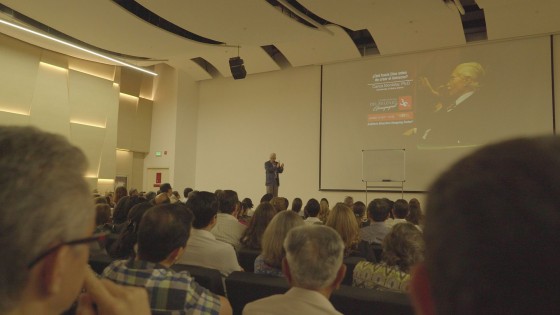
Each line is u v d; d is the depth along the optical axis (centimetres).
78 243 45
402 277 178
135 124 1110
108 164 1016
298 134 1011
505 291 25
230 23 723
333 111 966
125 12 691
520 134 31
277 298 120
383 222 324
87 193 47
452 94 852
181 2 655
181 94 1123
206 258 213
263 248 199
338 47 893
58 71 937
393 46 865
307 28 747
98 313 62
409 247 181
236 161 1088
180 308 126
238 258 269
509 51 809
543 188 25
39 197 41
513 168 27
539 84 782
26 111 872
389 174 876
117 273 131
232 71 804
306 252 121
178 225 144
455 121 845
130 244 198
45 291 42
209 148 1131
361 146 930
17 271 40
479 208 26
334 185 951
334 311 116
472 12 846
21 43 867
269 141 1047
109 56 870
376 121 920
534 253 24
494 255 25
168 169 1107
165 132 1123
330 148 962
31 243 40
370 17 688
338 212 279
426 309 30
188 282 131
